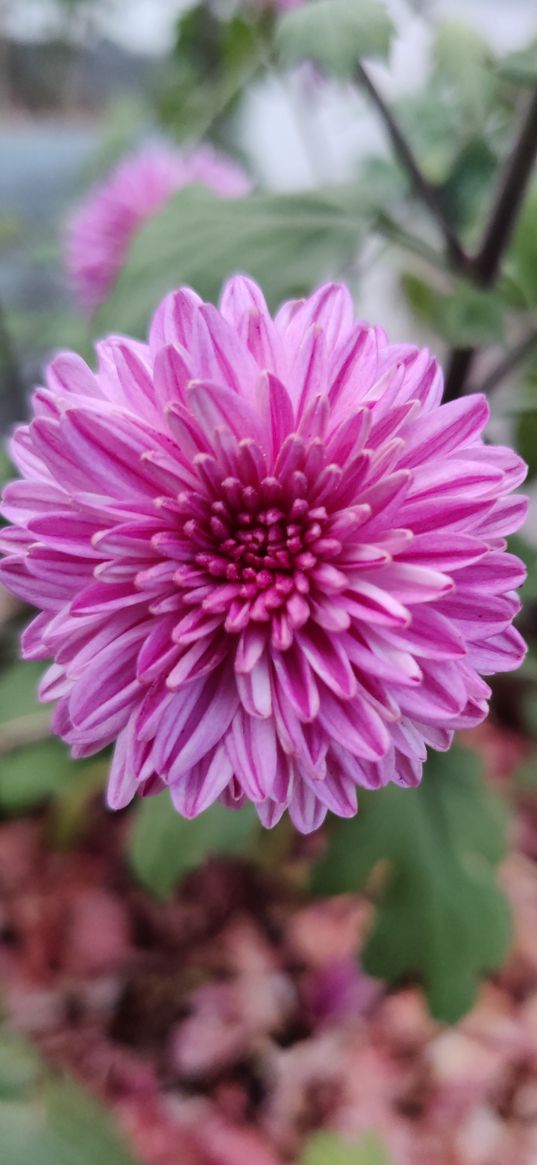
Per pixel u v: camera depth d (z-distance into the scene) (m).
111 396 0.12
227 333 0.11
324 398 0.11
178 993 0.29
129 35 0.40
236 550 0.12
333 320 0.12
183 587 0.11
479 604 0.12
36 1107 0.17
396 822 0.22
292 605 0.11
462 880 0.21
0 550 0.12
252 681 0.11
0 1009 0.23
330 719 0.11
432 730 0.12
